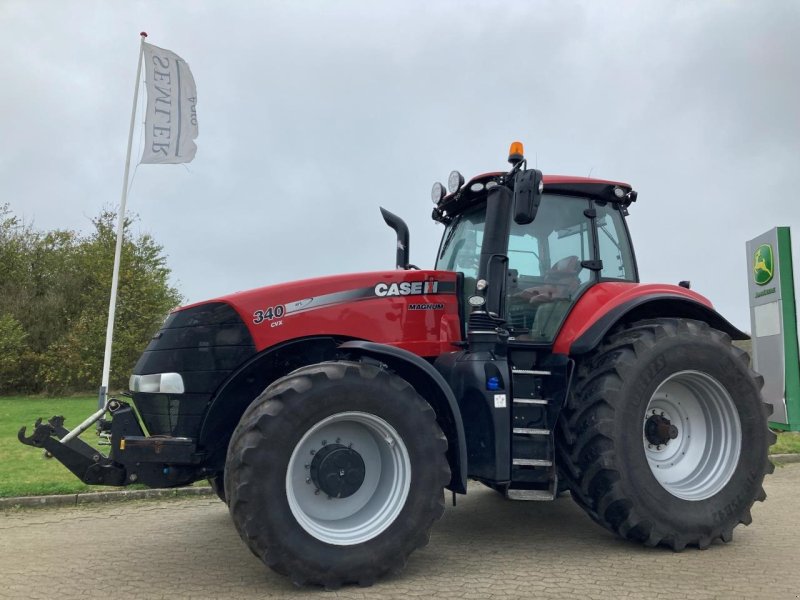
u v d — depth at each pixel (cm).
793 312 1046
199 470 418
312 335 425
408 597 347
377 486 394
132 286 2573
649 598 345
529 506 586
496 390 411
